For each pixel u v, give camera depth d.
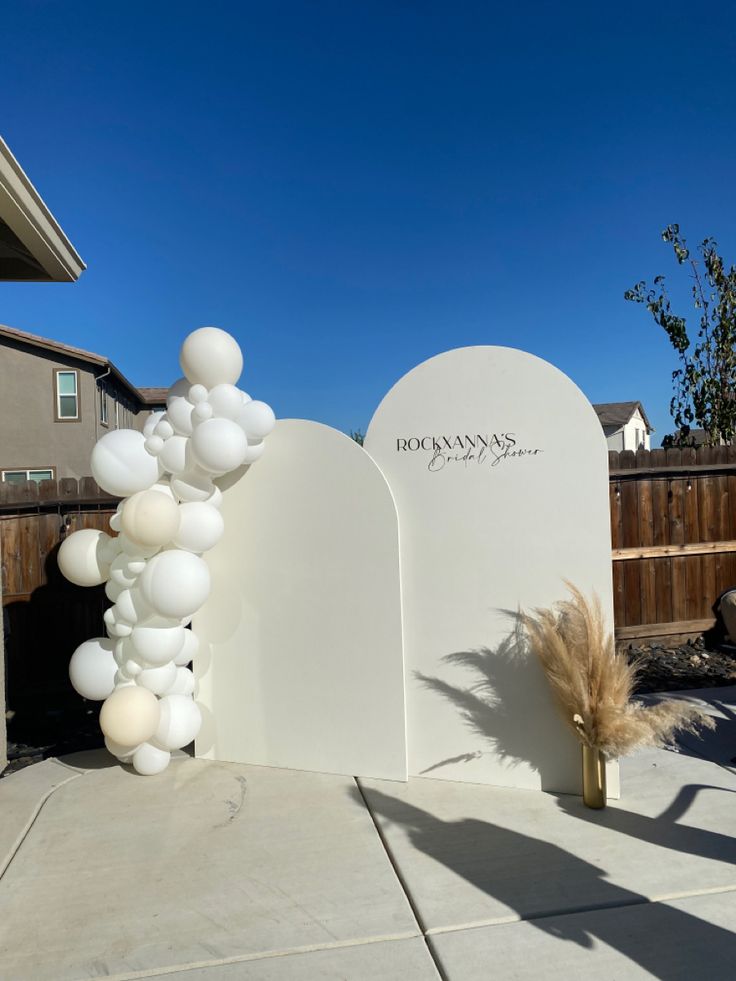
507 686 3.83
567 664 3.42
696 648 6.89
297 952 2.46
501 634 3.84
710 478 7.00
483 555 3.87
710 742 4.41
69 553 4.00
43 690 6.00
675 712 3.39
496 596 3.85
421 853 3.12
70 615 6.11
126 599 3.82
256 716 4.28
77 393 18.77
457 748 3.94
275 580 4.22
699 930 2.50
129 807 3.70
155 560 3.71
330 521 4.08
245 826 3.45
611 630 3.63
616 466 6.85
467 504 3.89
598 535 3.67
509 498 3.82
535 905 2.69
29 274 5.24
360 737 4.05
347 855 3.13
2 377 18.23
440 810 3.56
